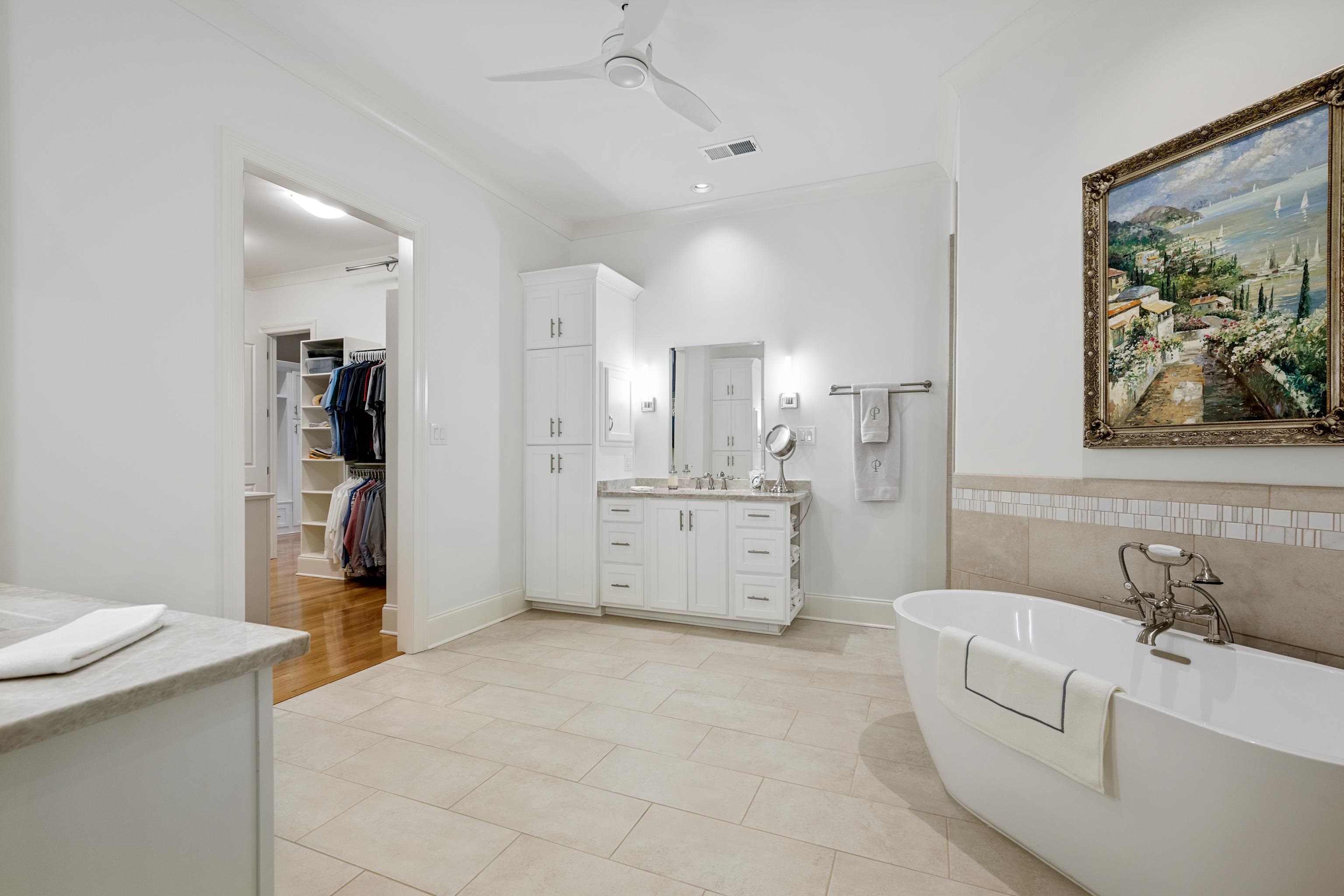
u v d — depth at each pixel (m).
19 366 1.82
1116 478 2.18
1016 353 2.51
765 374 4.13
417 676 2.98
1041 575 2.39
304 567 5.41
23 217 1.82
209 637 1.03
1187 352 1.96
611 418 4.12
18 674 0.83
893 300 3.84
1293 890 1.18
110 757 0.81
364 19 2.45
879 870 1.61
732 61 2.73
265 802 1.01
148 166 2.12
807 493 3.90
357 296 5.62
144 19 2.12
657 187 4.01
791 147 3.49
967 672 1.77
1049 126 2.41
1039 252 2.43
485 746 2.28
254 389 6.07
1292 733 1.62
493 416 3.86
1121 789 1.40
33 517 1.84
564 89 2.93
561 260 4.60
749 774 2.09
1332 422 1.65
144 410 2.10
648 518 3.87
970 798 1.83
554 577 4.06
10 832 0.71
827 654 3.31
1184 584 1.88
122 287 2.05
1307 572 1.72
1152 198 2.05
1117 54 2.19
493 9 2.40
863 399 3.77
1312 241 1.69
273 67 2.55
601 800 1.94
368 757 2.20
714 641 3.54
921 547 3.77
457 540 3.57
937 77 2.83
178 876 0.88
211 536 2.29
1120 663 2.00
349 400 4.99
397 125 3.12
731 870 1.61
